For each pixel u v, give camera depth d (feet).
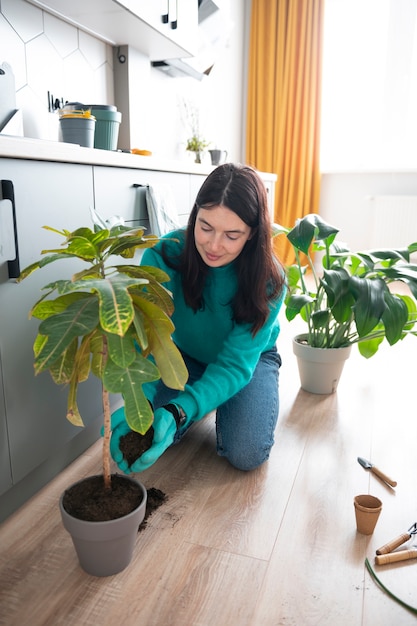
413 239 13.83
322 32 13.10
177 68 9.43
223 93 13.14
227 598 3.17
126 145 8.05
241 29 13.80
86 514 3.08
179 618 3.01
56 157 3.89
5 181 3.45
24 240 3.67
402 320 5.17
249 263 4.15
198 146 10.23
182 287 4.42
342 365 6.30
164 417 3.74
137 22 6.63
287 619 3.02
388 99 13.85
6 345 3.60
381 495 4.26
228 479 4.47
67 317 2.59
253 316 4.31
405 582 3.33
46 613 3.03
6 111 4.71
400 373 7.16
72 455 4.72
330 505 4.12
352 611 3.09
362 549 3.62
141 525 3.82
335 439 5.21
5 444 3.68
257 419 4.54
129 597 3.16
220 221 3.61
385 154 14.26
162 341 2.96
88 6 6.04
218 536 3.73
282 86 13.78
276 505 4.11
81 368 2.96
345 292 5.28
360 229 14.64
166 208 5.83
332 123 14.43
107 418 3.11
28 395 3.88
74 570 3.37
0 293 3.51
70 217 4.23
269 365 5.31
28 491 4.12
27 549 3.55
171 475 4.51
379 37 13.52
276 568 3.43
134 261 5.36
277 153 14.19
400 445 5.10
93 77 7.30
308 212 14.38
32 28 5.99
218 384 4.16
